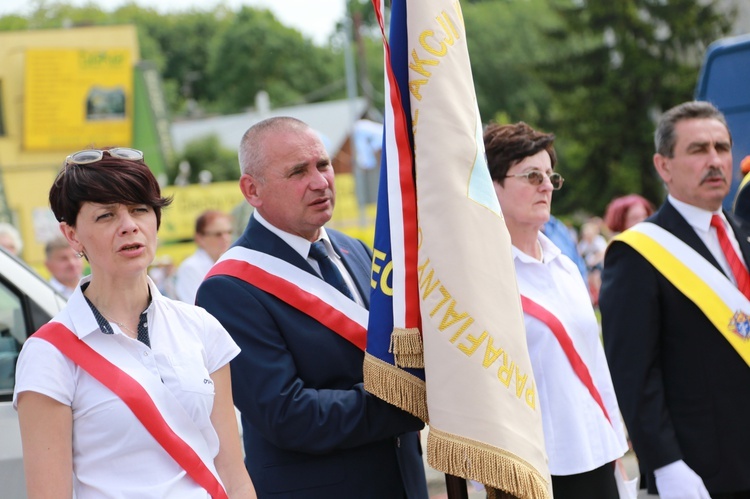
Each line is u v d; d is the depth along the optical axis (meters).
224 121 51.41
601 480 4.16
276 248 3.88
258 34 74.19
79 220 2.95
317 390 3.67
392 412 3.64
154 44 77.94
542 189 4.18
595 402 4.16
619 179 39.75
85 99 32.34
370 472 3.77
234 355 3.20
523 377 3.37
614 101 40.31
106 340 2.94
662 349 4.36
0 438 4.29
